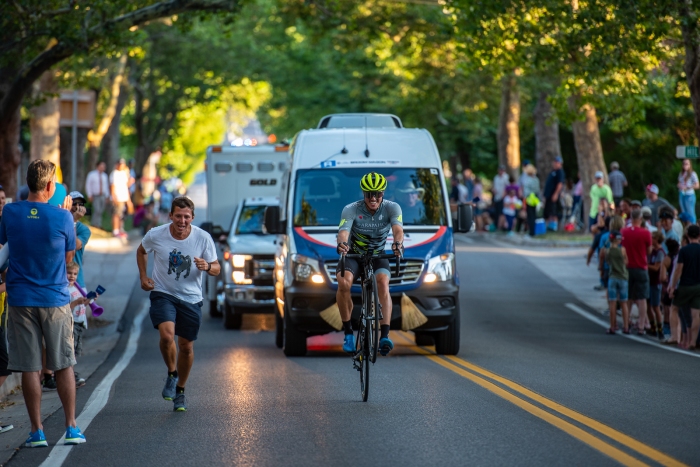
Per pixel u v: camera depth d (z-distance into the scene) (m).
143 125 150.75
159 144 157.88
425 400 27.78
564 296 63.94
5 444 23.12
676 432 22.75
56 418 26.73
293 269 39.09
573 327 51.97
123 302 61.97
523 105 128.38
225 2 50.97
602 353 40.78
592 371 34.31
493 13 55.34
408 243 39.16
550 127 106.94
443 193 41.38
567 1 53.81
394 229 29.42
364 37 98.12
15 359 22.44
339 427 24.02
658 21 50.62
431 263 38.91
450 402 27.33
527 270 74.56
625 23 50.72
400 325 38.50
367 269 29.58
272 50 148.88
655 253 50.06
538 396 28.23
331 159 42.00
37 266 22.45
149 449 22.03
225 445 22.27
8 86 50.75
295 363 37.59
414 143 42.75
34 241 22.39
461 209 40.31
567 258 80.00
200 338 48.06
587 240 86.81
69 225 22.78
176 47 137.25
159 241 26.11
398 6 93.06
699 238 43.88
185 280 26.23
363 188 28.91
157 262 26.27
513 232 98.44
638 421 24.16
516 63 59.94
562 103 65.06
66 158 120.12
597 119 88.69
